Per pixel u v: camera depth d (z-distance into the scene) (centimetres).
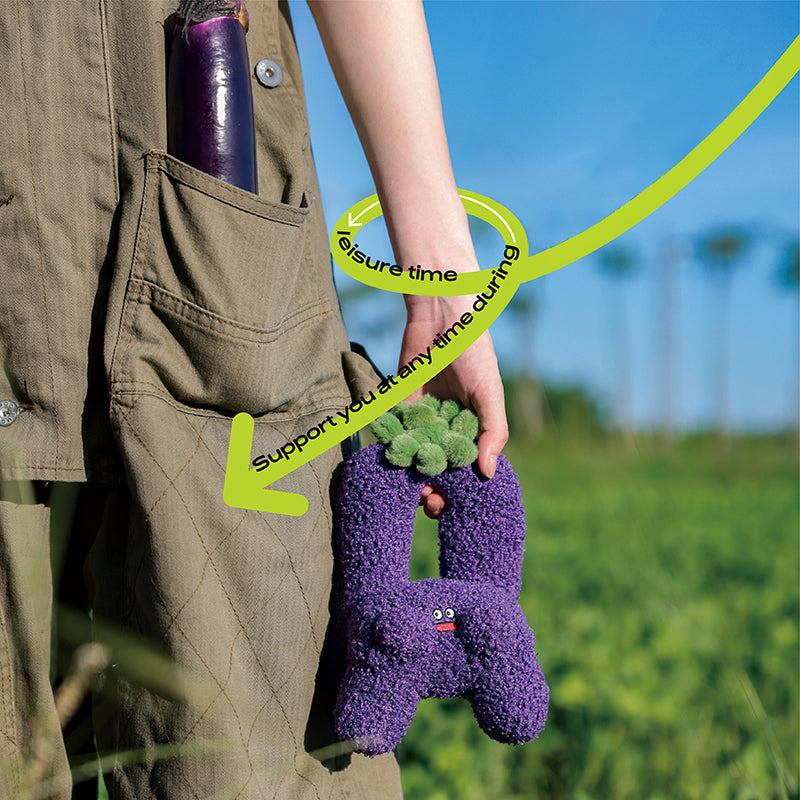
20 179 116
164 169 116
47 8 118
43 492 119
